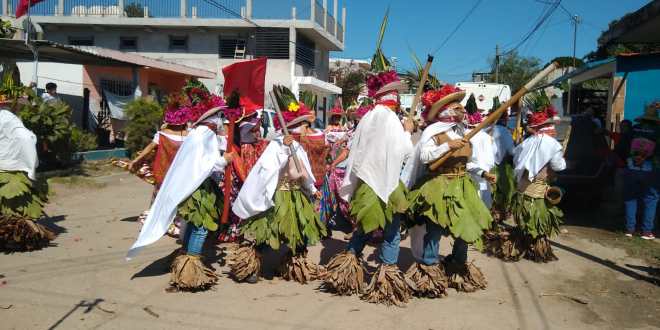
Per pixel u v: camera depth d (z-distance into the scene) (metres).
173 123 5.97
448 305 4.87
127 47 25.97
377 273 4.91
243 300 4.86
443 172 4.93
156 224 4.88
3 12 25.23
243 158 6.89
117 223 7.82
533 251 6.39
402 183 4.86
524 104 8.90
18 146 5.91
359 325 4.36
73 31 26.08
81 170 12.84
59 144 12.12
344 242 7.20
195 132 5.05
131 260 5.96
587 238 7.77
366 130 4.80
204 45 25.52
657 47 14.70
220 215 5.25
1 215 6.00
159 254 6.26
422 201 4.88
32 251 6.16
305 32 26.61
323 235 5.50
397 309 4.73
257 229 5.15
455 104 4.93
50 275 5.34
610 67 12.24
